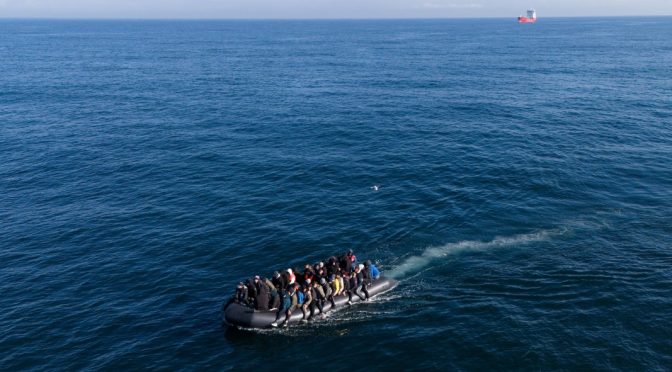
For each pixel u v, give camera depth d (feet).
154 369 81.66
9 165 175.94
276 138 204.13
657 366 78.23
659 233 118.93
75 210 140.67
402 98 277.85
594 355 80.79
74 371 81.46
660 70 364.38
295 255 114.73
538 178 154.20
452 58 483.92
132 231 127.65
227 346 86.38
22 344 87.76
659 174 155.43
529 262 108.58
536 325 88.38
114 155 185.57
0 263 113.80
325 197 146.10
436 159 175.32
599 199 138.72
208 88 315.78
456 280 103.24
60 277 108.17
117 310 96.68
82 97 285.43
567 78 335.67
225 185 156.46
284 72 391.04
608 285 98.63
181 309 96.63
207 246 119.34
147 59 488.44
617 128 206.18
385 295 98.84
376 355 83.46
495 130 208.44
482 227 124.77
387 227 126.52
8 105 263.49
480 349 83.41
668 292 95.86
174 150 190.60
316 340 87.25
